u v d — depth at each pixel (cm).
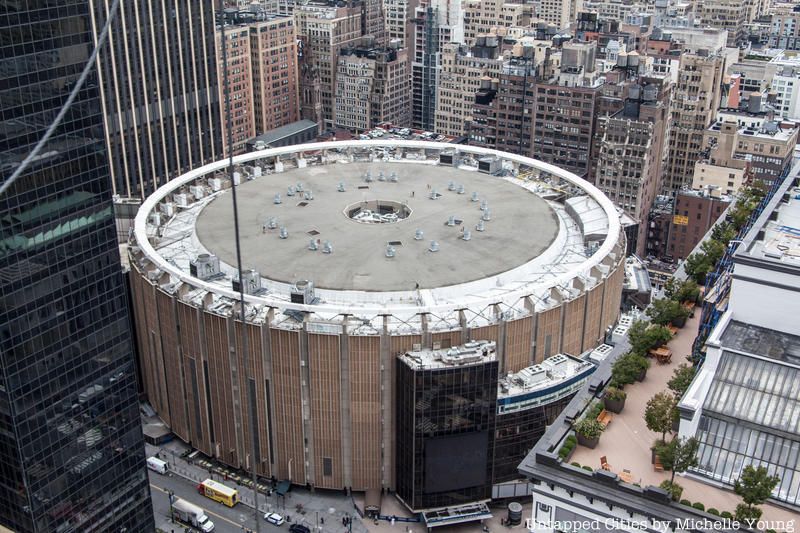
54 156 13600
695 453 12975
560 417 14312
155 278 19875
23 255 13475
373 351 17662
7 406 13888
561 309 19200
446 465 17950
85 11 13538
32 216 13450
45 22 12912
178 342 19450
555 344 19512
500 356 18712
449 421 17562
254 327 17862
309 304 18675
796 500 12344
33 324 13900
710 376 13625
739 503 12362
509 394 18125
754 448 12900
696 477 12938
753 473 11788
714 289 17250
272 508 18762
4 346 13500
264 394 18500
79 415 15125
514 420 18338
